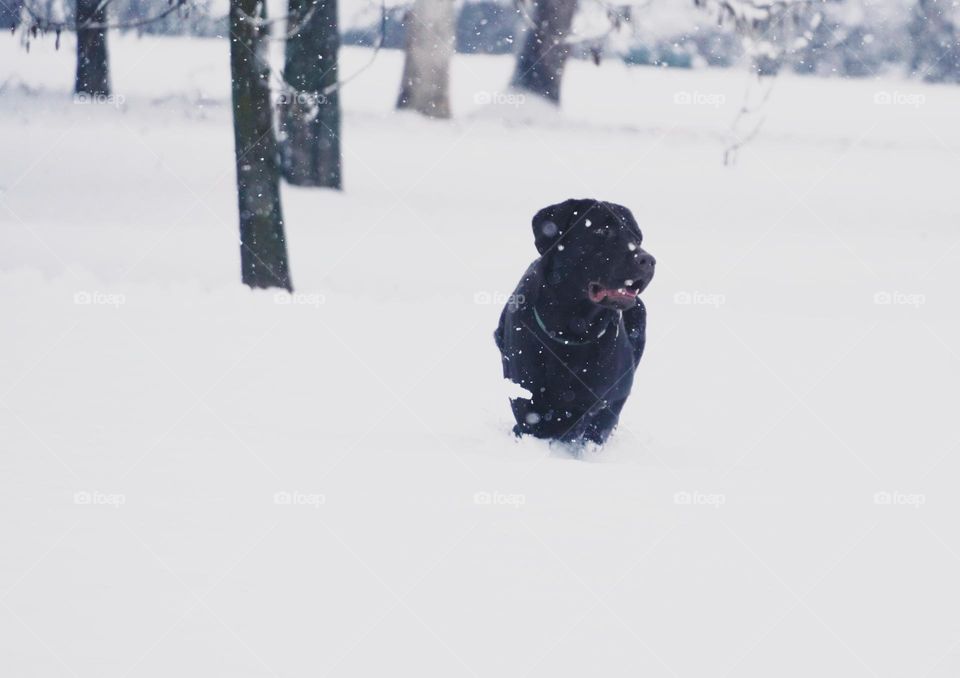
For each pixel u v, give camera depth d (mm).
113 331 7066
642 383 7371
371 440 5016
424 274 10664
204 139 16641
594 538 3811
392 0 11633
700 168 17625
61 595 3062
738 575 3541
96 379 5793
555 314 5457
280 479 4234
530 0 15641
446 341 7801
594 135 19453
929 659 2963
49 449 4418
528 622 3088
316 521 3789
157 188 13781
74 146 15648
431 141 18219
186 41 26250
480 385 6656
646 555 3672
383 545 3607
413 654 2850
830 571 3621
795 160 18906
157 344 6836
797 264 12219
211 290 8734
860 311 10125
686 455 5617
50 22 9227
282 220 9227
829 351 8516
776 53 11289
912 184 17922
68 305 7742
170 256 10484
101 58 18812
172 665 2711
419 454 4781
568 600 3254
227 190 13930
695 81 24859
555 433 5641
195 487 4070
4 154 15039
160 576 3238
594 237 5344
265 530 3668
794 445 5902
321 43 13328
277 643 2867
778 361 8148
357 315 8445
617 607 3221
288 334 7551
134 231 11531
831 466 5391
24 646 2760
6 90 18641
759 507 4348
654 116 21391
